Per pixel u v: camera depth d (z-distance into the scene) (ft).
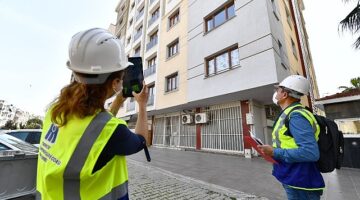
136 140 3.43
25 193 7.73
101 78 3.33
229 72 30.35
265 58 26.17
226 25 32.58
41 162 3.22
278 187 14.65
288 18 43.68
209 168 22.00
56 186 2.81
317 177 5.52
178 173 19.88
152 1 62.90
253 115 31.48
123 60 3.75
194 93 36.06
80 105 3.07
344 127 22.95
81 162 2.79
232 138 33.14
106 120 3.13
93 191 2.82
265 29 26.94
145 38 62.75
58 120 3.12
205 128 37.83
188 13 42.65
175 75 43.65
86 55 3.30
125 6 93.91
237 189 14.46
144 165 24.61
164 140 48.19
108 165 3.00
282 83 6.91
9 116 269.44
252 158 28.66
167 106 42.50
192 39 39.58
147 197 13.30
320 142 5.71
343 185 15.52
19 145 10.64
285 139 5.88
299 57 44.57
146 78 54.49
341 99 23.04
